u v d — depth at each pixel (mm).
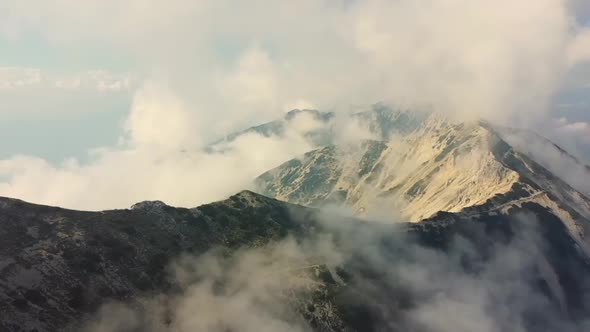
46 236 152750
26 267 137125
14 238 147125
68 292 137375
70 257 148250
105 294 144000
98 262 152375
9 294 126875
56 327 126188
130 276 155625
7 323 119562
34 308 127375
